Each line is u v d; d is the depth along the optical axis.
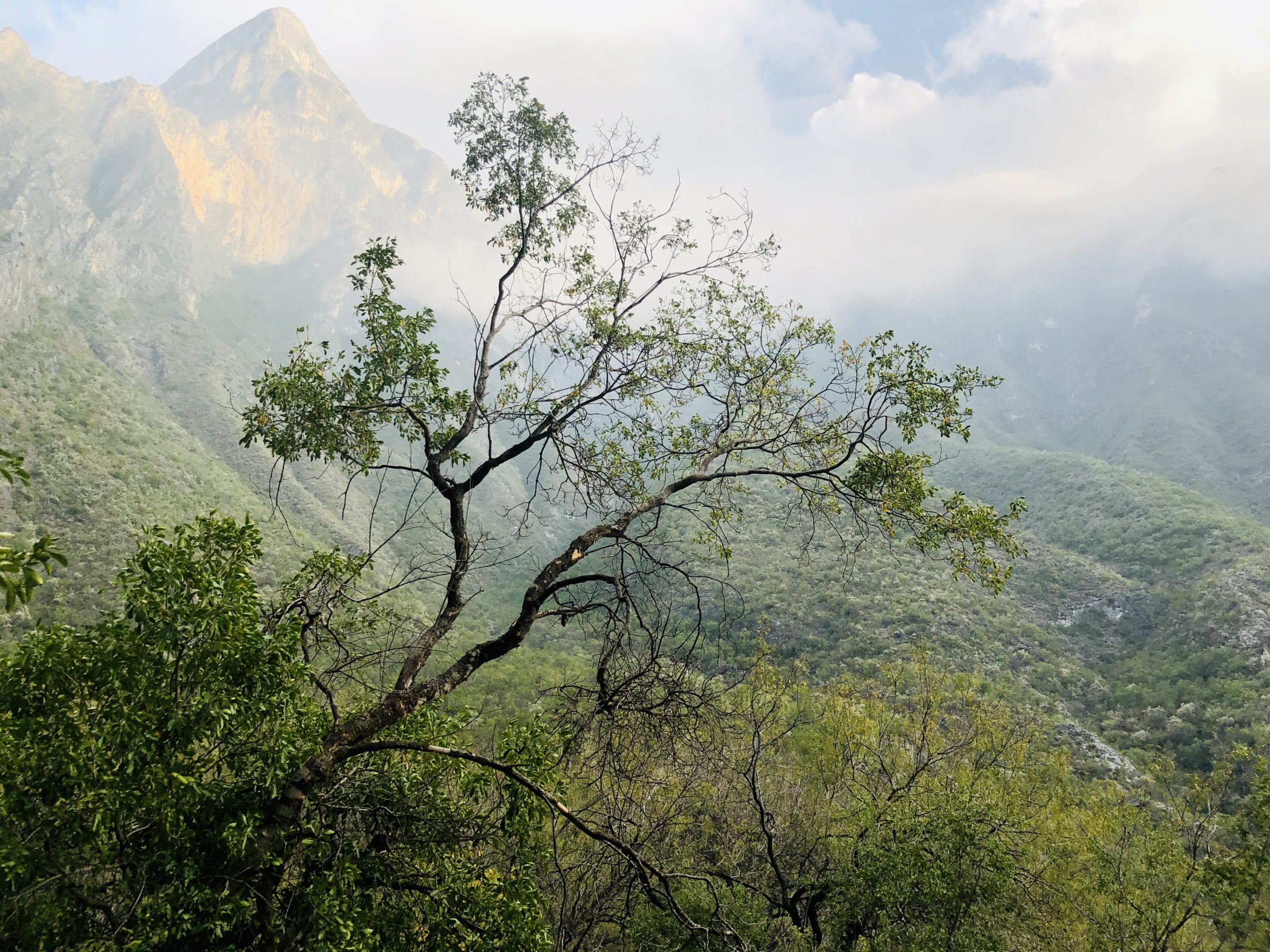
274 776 5.60
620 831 8.76
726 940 7.33
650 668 6.84
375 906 6.39
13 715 4.98
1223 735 42.94
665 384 8.66
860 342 8.05
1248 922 10.03
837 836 12.07
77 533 50.00
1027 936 10.62
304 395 6.80
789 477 8.22
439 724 7.68
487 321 8.59
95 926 4.86
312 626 7.25
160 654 5.17
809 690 20.39
